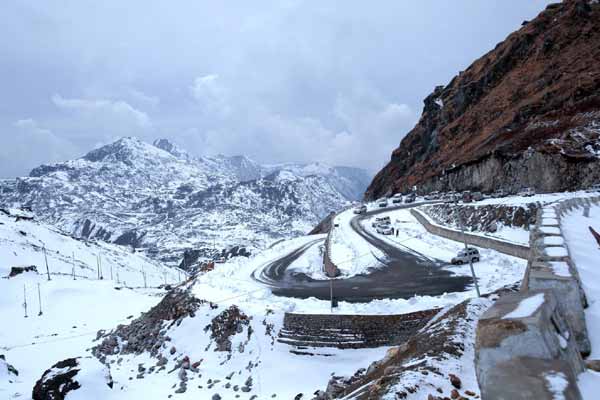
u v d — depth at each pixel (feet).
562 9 338.13
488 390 15.07
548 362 14.61
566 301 24.22
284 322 115.03
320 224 353.31
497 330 15.62
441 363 37.47
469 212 186.09
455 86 411.75
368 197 439.22
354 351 98.02
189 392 106.63
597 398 15.16
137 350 157.79
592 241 47.09
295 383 93.81
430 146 374.02
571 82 251.60
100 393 114.32
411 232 204.85
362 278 141.69
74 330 224.74
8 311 271.28
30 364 172.45
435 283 119.24
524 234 141.59
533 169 212.23
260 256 236.43
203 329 136.46
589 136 204.03
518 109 272.31
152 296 293.23
